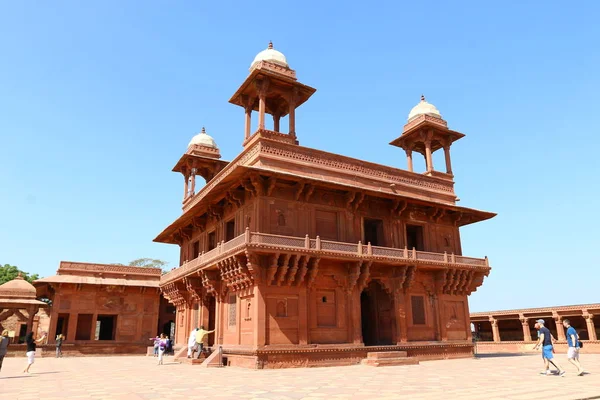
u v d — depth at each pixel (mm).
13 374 15273
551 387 10047
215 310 22750
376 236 22234
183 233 26750
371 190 20328
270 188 18312
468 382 11406
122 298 32844
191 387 10781
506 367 16391
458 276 22609
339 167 20891
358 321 19109
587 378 11914
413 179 23391
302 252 17703
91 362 22125
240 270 17438
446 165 25594
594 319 32781
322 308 18672
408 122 26078
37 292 34031
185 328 24844
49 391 10289
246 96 21906
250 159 19594
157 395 9367
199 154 27828
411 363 18531
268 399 8625
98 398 8977
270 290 17344
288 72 20906
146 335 32906
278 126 23625
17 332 33062
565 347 30469
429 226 23359
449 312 22516
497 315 36438
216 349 19172
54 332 30375
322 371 15305
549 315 32750
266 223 18125
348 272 19531
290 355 17078
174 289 25766
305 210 19312
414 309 21297
